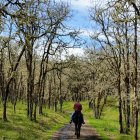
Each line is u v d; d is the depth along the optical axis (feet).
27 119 126.21
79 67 162.30
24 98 335.06
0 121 103.09
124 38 112.57
